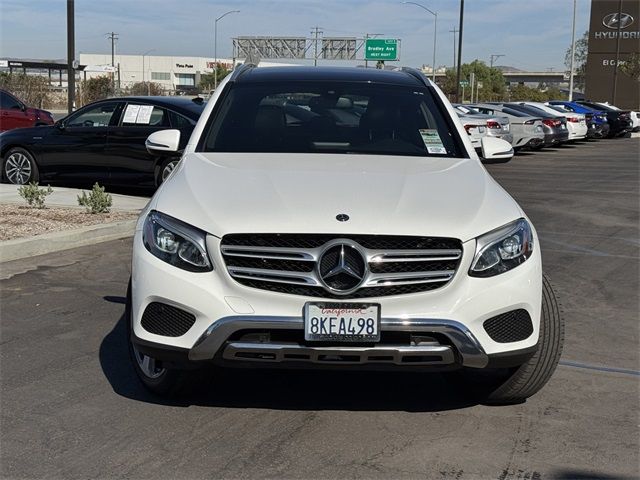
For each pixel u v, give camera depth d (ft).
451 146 15.94
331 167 14.10
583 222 35.81
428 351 11.60
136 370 14.03
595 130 105.81
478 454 12.12
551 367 13.20
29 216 30.68
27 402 13.91
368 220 11.74
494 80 326.44
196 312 11.74
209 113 16.49
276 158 14.76
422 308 11.65
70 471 11.39
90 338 17.52
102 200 31.65
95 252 26.58
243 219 11.84
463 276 11.78
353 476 11.34
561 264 26.37
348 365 11.69
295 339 11.66
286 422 13.19
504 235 12.17
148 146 16.93
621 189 49.06
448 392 14.67
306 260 11.55
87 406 13.75
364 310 11.47
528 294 12.15
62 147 39.34
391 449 12.25
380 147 15.76
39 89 158.92
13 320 18.79
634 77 180.96
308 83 17.34
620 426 13.25
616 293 22.47
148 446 12.22
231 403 13.97
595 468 11.71
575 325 19.17
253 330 11.64
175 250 12.04
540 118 80.48
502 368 12.61
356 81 17.67
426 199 12.57
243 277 11.69
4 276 23.08
